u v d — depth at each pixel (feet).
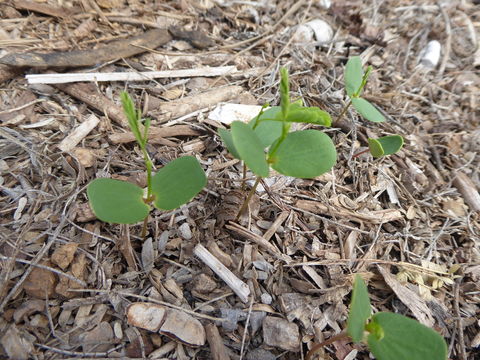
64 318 0.42
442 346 0.32
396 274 0.52
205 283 0.46
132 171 0.54
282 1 0.90
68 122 0.58
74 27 0.71
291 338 0.43
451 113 0.77
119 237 0.48
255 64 0.76
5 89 0.59
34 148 0.53
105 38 0.71
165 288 0.45
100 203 0.37
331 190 0.59
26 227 0.46
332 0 0.95
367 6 0.97
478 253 0.57
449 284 0.53
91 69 0.65
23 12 0.70
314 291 0.47
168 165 0.42
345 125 0.67
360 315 0.33
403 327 0.34
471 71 0.86
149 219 0.50
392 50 0.87
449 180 0.66
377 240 0.54
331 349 0.44
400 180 0.63
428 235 0.57
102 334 0.41
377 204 0.59
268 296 0.47
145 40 0.72
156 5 0.81
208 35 0.79
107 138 0.57
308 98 0.71
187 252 0.49
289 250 0.51
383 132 0.69
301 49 0.80
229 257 0.48
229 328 0.44
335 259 0.51
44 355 0.39
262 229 0.52
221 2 0.86
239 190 0.55
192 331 0.42
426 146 0.70
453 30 0.94
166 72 0.68
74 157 0.52
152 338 0.42
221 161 0.59
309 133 0.40
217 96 0.66
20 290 0.42
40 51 0.66
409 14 0.97
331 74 0.77
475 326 0.50
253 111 0.64
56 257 0.43
